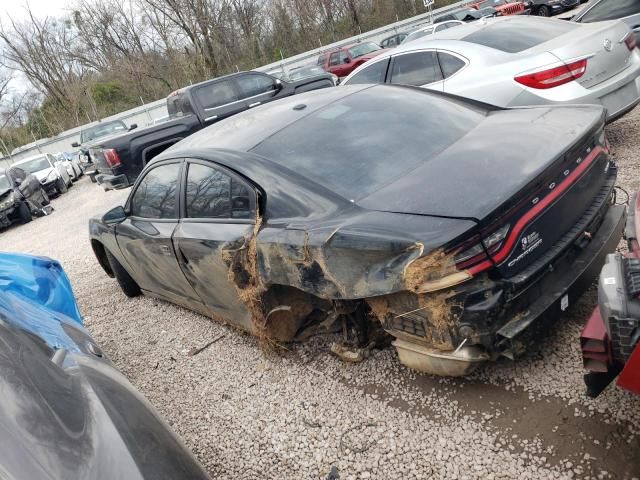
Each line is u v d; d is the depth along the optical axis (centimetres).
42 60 3944
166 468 162
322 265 255
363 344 312
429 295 224
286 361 346
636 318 181
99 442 152
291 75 2000
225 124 402
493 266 222
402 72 612
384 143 313
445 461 234
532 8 2209
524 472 217
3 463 127
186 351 406
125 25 3925
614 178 304
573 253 259
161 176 399
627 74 499
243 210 313
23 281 357
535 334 237
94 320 530
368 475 239
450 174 262
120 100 4016
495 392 263
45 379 175
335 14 3706
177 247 365
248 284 310
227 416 313
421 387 282
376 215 248
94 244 555
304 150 316
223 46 3569
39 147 3131
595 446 218
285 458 266
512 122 317
